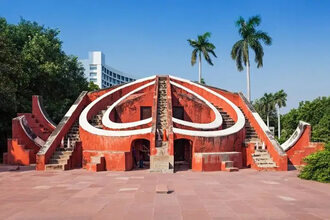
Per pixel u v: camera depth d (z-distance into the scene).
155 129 15.88
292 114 44.84
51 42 29.61
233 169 15.30
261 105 60.81
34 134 20.48
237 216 7.07
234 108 21.14
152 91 21.95
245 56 32.72
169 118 17.14
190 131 16.09
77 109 20.92
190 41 42.09
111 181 12.06
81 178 12.91
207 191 9.98
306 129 19.92
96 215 7.15
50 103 27.52
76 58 32.47
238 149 17.84
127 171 15.21
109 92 22.44
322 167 12.34
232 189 10.37
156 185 11.09
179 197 9.05
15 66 20.11
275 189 10.45
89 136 17.05
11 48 20.92
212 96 23.20
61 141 17.84
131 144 15.94
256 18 32.91
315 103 41.03
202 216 7.05
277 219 6.86
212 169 15.36
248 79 32.75
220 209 7.68
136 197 9.04
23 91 26.09
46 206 8.05
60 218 6.95
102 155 15.80
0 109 22.83
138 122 17.62
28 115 21.56
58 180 12.41
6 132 24.62
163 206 7.96
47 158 16.12
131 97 21.14
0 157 23.83
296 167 17.34
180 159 19.23
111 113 19.88
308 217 7.02
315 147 18.58
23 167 17.20
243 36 33.25
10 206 8.08
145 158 19.14
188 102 20.83
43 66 26.08
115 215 7.15
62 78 29.39
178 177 13.12
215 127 17.98
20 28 29.55
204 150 16.06
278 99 57.59
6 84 19.52
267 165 16.22
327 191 10.14
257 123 19.98
